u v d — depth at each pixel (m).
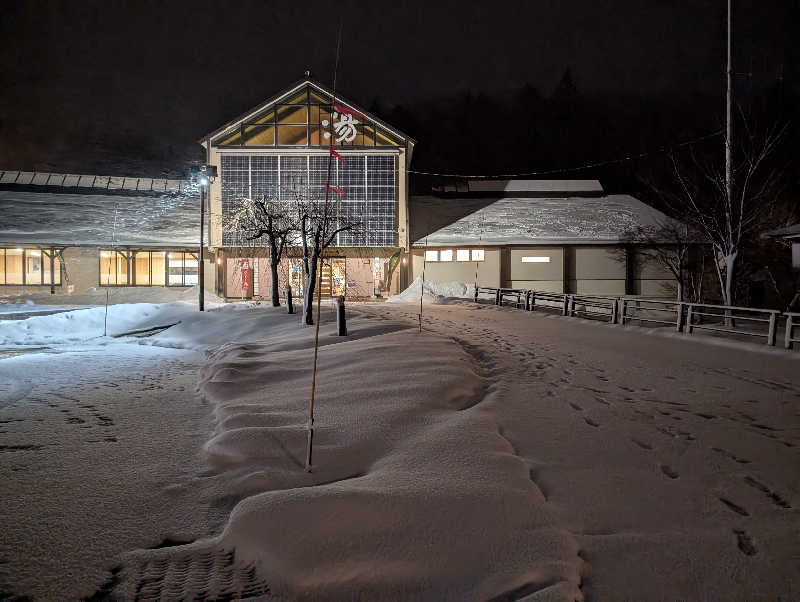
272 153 36.28
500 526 3.92
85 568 3.72
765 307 32.38
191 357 14.06
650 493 4.63
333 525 3.90
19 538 4.12
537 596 3.15
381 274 36.81
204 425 7.15
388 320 16.25
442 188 44.28
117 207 39.38
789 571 3.51
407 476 4.71
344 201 36.59
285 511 4.05
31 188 40.50
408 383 7.73
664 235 35.34
